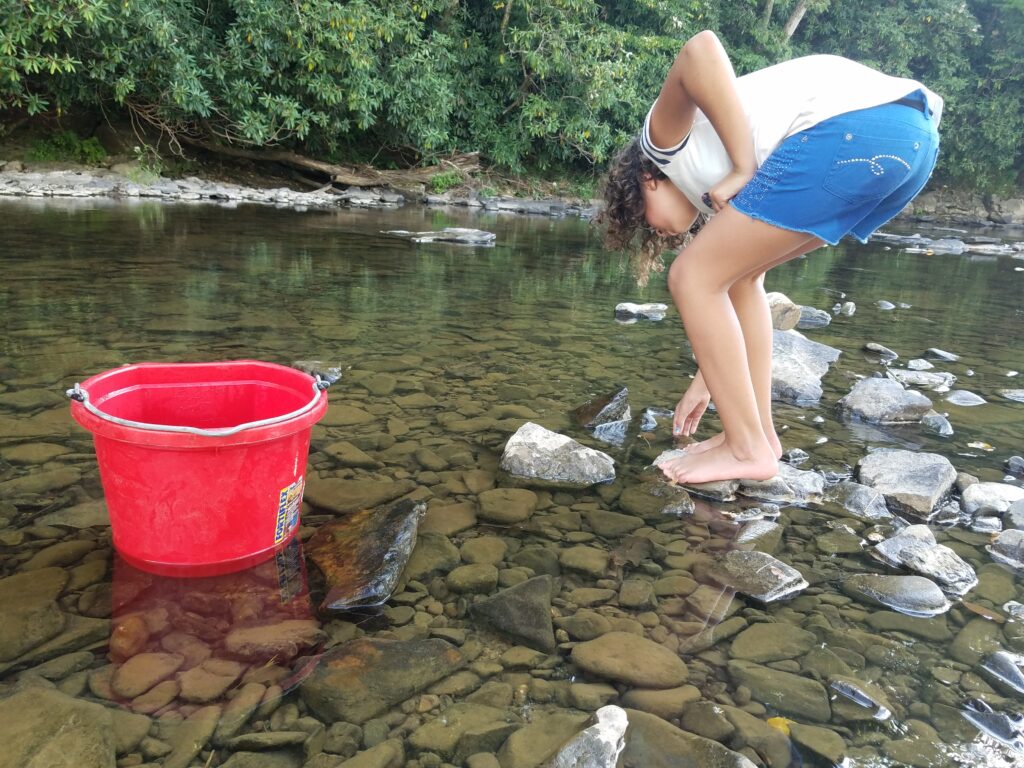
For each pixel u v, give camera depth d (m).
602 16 14.01
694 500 1.89
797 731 1.08
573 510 1.77
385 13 10.14
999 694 1.18
